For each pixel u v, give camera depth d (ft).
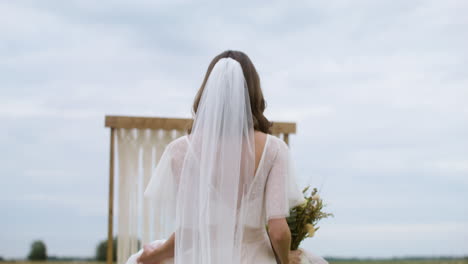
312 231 8.13
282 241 6.34
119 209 12.89
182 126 13.06
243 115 6.51
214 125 6.45
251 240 6.57
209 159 6.40
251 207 6.45
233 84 6.56
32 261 39.42
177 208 6.56
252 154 6.46
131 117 12.96
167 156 6.81
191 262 6.46
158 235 12.71
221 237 6.30
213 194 6.37
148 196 6.89
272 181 6.50
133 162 13.06
